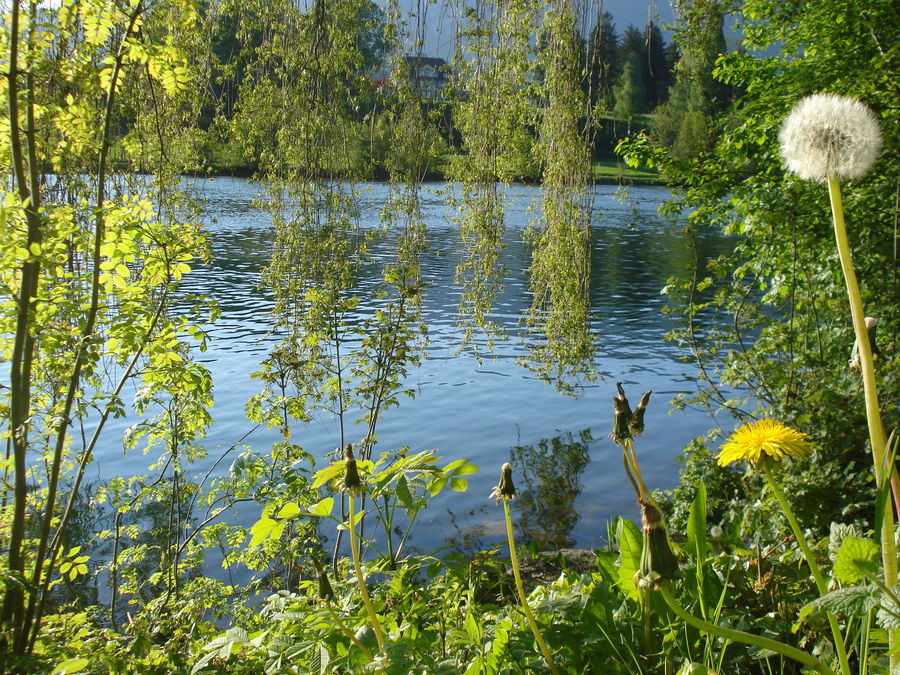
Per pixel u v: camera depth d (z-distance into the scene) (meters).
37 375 3.91
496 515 6.56
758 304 6.07
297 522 4.73
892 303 5.29
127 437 4.57
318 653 1.95
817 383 4.52
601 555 2.15
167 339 3.53
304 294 6.18
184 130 6.35
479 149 7.39
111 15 3.39
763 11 8.27
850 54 7.55
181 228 3.58
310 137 6.41
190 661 2.67
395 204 6.91
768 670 2.10
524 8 6.95
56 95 3.77
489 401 9.84
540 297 8.76
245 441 8.14
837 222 1.37
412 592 2.52
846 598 1.29
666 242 25.62
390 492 1.93
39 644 3.14
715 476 4.43
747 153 8.02
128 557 4.77
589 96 7.50
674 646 1.95
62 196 4.95
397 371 5.79
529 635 1.98
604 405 9.71
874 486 3.42
